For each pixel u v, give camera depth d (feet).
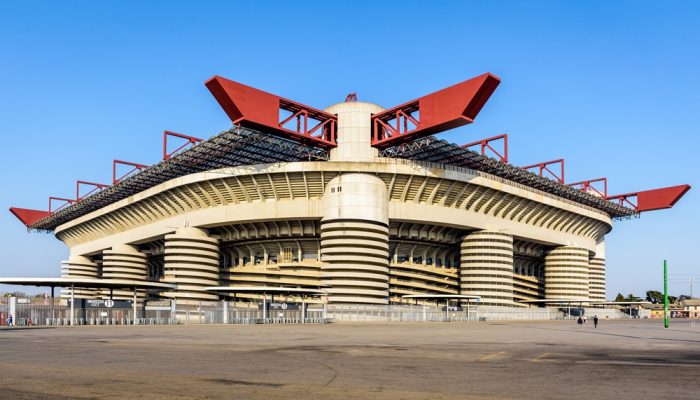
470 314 307.17
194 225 312.09
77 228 422.41
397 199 294.87
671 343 126.21
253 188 290.35
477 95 230.68
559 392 54.49
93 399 49.80
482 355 92.89
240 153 285.64
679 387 57.62
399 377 64.64
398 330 185.78
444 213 306.55
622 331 190.19
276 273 311.68
